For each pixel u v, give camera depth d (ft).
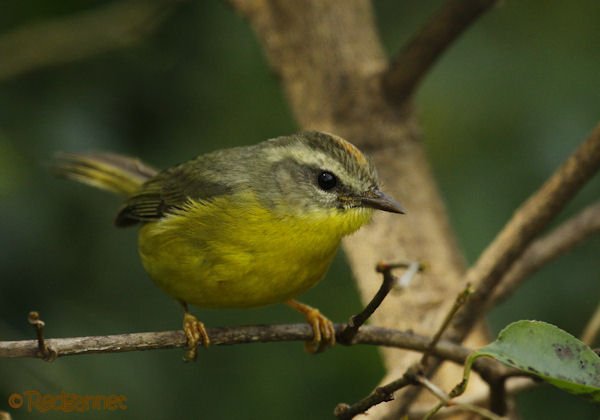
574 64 42.06
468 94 43.21
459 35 34.01
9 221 36.65
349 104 36.45
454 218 41.19
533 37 43.50
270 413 40.78
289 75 37.91
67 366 36.32
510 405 30.55
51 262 37.52
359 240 34.68
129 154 40.29
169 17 40.45
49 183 38.27
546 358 21.45
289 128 43.29
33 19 40.42
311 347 31.19
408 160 36.04
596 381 21.12
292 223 30.07
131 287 39.86
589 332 30.17
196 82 40.55
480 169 41.57
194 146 41.70
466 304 29.71
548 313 39.60
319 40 37.47
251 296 30.42
